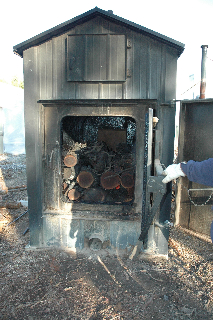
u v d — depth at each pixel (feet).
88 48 8.86
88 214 9.97
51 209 10.22
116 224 9.87
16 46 9.03
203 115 9.38
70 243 10.26
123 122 14.55
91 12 8.48
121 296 7.78
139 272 8.95
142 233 7.93
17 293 7.87
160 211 9.48
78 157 11.69
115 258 9.72
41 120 9.63
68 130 13.06
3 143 36.09
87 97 9.18
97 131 14.71
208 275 8.71
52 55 9.14
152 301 7.59
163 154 9.27
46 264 9.34
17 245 10.66
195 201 10.29
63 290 8.02
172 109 9.10
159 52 8.83
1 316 7.00
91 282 8.40
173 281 8.48
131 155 11.56
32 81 9.30
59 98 9.29
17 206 14.93
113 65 8.85
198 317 7.02
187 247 10.64
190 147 9.99
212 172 5.06
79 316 7.03
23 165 27.96
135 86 9.00
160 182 6.63
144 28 8.41
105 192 10.96
